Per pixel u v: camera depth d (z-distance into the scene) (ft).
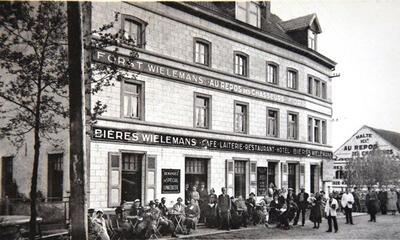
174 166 65.51
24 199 54.49
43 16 42.16
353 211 101.91
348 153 148.15
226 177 75.10
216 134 73.67
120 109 58.08
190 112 69.15
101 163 55.06
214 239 51.11
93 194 53.83
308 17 99.19
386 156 134.21
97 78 54.80
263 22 92.22
